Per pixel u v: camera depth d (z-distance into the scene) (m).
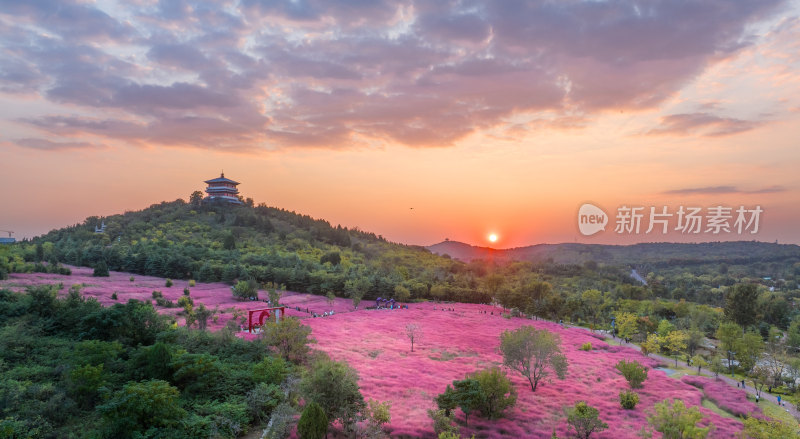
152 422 23.95
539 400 38.91
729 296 86.06
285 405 27.62
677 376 51.75
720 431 32.78
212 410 27.48
